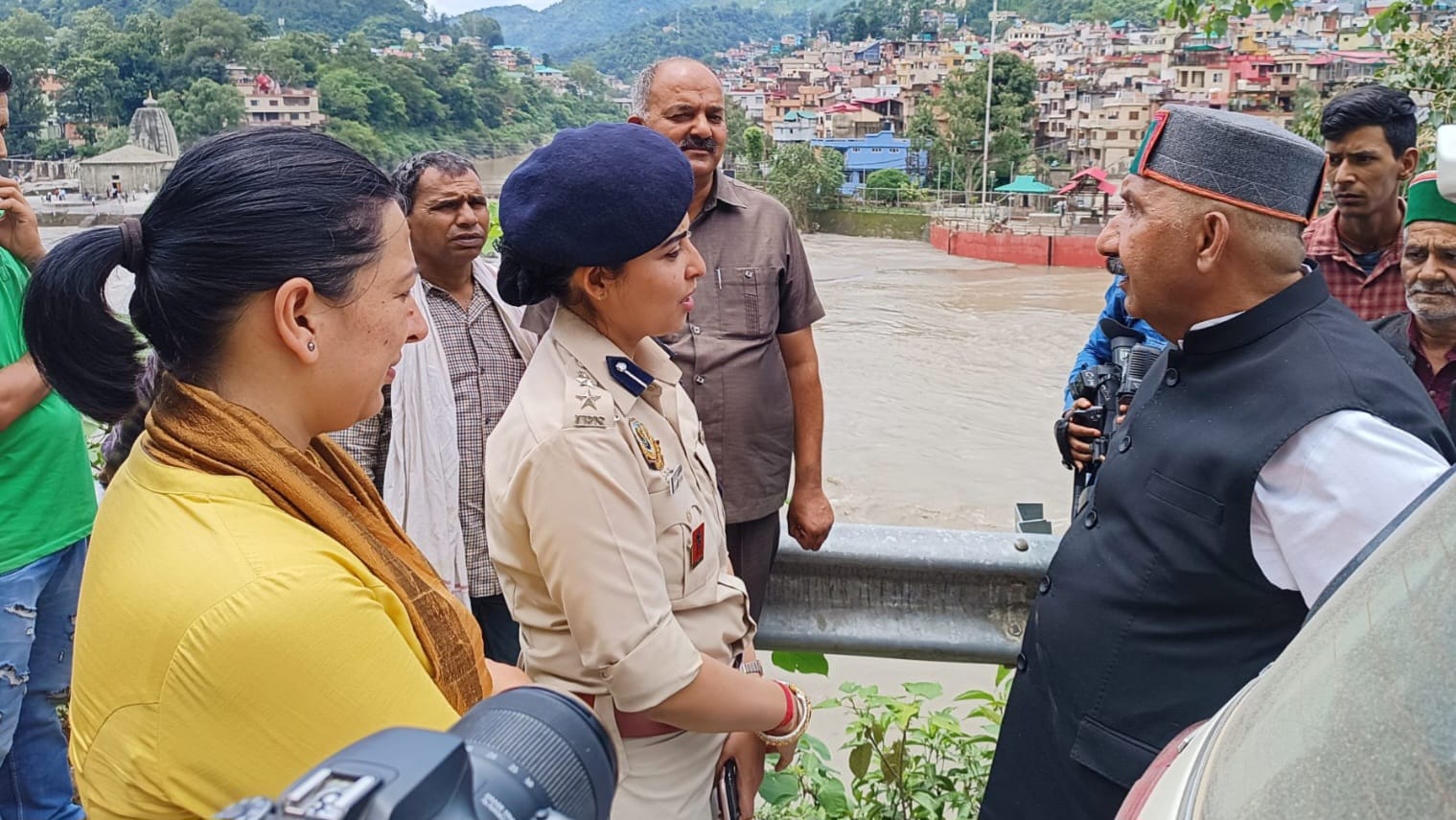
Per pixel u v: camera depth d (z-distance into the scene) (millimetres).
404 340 1274
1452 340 2732
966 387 23781
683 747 1836
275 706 1058
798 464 2873
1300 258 1771
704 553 1820
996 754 2207
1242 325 1751
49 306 1182
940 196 66750
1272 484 1652
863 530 2807
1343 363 1657
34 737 2803
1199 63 65562
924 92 85062
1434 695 850
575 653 1746
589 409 1646
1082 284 42000
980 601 2795
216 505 1116
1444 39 6578
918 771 2980
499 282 1808
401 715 1124
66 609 2801
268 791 1070
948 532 2787
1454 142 1371
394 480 2783
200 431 1151
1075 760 1928
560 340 1740
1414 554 1028
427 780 656
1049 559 2715
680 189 1702
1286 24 81875
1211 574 1734
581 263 1671
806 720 1876
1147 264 1808
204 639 1044
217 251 1118
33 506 2611
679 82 2725
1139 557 1834
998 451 17922
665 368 1854
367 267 1195
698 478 1889
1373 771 844
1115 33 106250
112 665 1092
